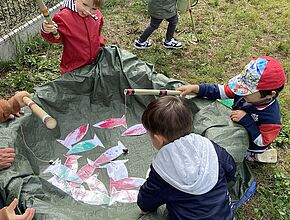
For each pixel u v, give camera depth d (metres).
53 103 2.62
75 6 2.57
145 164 2.50
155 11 3.37
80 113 2.74
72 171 2.42
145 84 2.72
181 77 3.35
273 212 2.29
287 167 2.58
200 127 2.30
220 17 4.14
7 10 3.79
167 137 1.76
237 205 2.24
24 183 1.96
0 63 3.28
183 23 4.02
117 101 2.82
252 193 2.30
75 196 2.26
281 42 3.77
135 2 4.30
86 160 2.50
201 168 1.69
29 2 3.78
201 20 4.08
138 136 2.66
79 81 2.68
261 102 2.28
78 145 2.59
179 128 1.75
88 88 2.75
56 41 2.60
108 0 4.26
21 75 3.19
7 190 1.87
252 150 2.46
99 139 2.64
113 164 2.48
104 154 2.54
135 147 2.60
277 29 3.98
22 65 3.35
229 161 1.85
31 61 3.35
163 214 1.88
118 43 3.73
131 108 2.80
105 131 2.69
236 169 2.11
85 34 2.65
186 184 1.67
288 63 3.52
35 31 3.64
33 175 2.03
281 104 3.09
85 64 2.74
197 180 1.67
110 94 2.79
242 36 3.87
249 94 2.24
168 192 1.72
